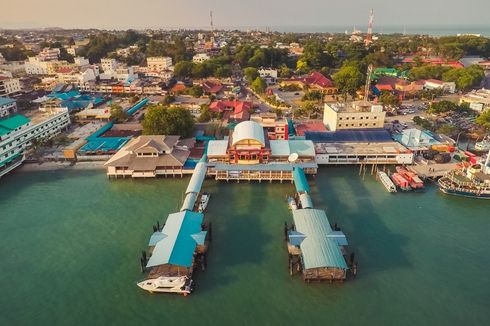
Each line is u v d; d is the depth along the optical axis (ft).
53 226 271.69
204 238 235.61
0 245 248.73
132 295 204.54
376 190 325.83
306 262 209.26
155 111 424.05
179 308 195.31
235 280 214.90
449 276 217.97
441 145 396.16
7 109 502.38
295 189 330.34
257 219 280.92
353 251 240.94
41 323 185.68
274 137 440.86
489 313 191.21
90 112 529.45
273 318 188.14
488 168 318.04
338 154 369.09
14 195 319.27
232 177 344.49
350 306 195.62
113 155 377.09
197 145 414.62
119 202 307.17
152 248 241.96
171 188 331.57
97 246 247.91
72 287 210.18
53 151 409.69
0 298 202.18
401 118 527.40
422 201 307.17
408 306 195.52
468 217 283.59
